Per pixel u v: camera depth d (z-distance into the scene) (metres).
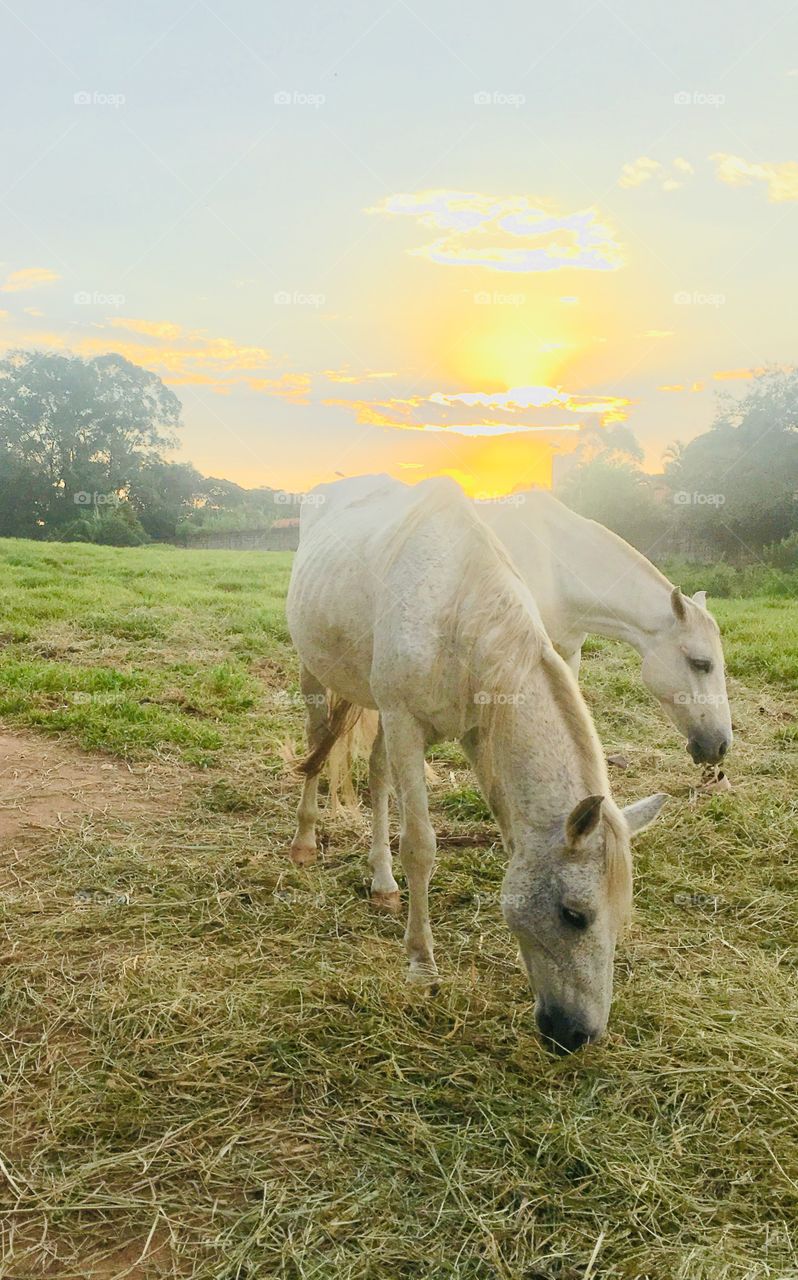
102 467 38.22
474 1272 2.03
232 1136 2.39
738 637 9.34
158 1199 2.20
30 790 4.77
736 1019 3.00
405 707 3.07
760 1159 2.38
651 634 4.54
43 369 38.09
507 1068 2.73
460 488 3.37
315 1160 2.33
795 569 18.36
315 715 4.31
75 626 9.09
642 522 25.22
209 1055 2.70
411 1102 2.56
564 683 2.80
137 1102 2.51
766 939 3.60
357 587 3.45
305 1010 2.94
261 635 8.92
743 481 24.64
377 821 3.89
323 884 3.92
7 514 38.12
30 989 3.00
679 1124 2.50
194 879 3.87
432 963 3.21
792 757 5.71
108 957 3.25
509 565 3.16
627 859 2.54
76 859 4.00
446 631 2.97
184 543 31.02
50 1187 2.22
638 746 5.98
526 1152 2.39
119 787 4.89
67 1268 2.02
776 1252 2.11
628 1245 2.12
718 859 4.32
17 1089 2.55
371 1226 2.14
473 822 4.70
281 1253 2.06
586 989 2.55
